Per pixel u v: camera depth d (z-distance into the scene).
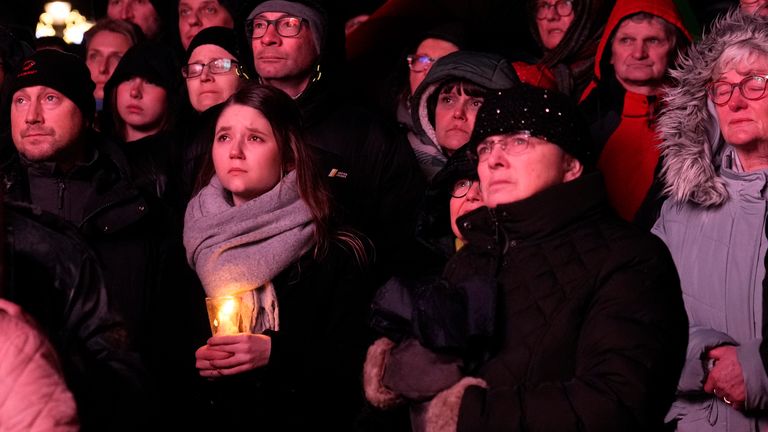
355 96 6.97
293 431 4.64
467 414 3.60
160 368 4.87
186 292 4.93
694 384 4.38
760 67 4.59
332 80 5.84
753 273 4.47
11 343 3.03
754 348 4.29
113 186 5.53
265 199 4.86
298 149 4.98
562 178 3.95
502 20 7.07
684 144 4.74
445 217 4.92
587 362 3.64
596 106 6.18
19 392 3.00
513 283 3.86
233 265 4.73
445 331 3.73
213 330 4.56
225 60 6.40
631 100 5.97
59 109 5.52
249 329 4.65
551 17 6.67
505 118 3.92
